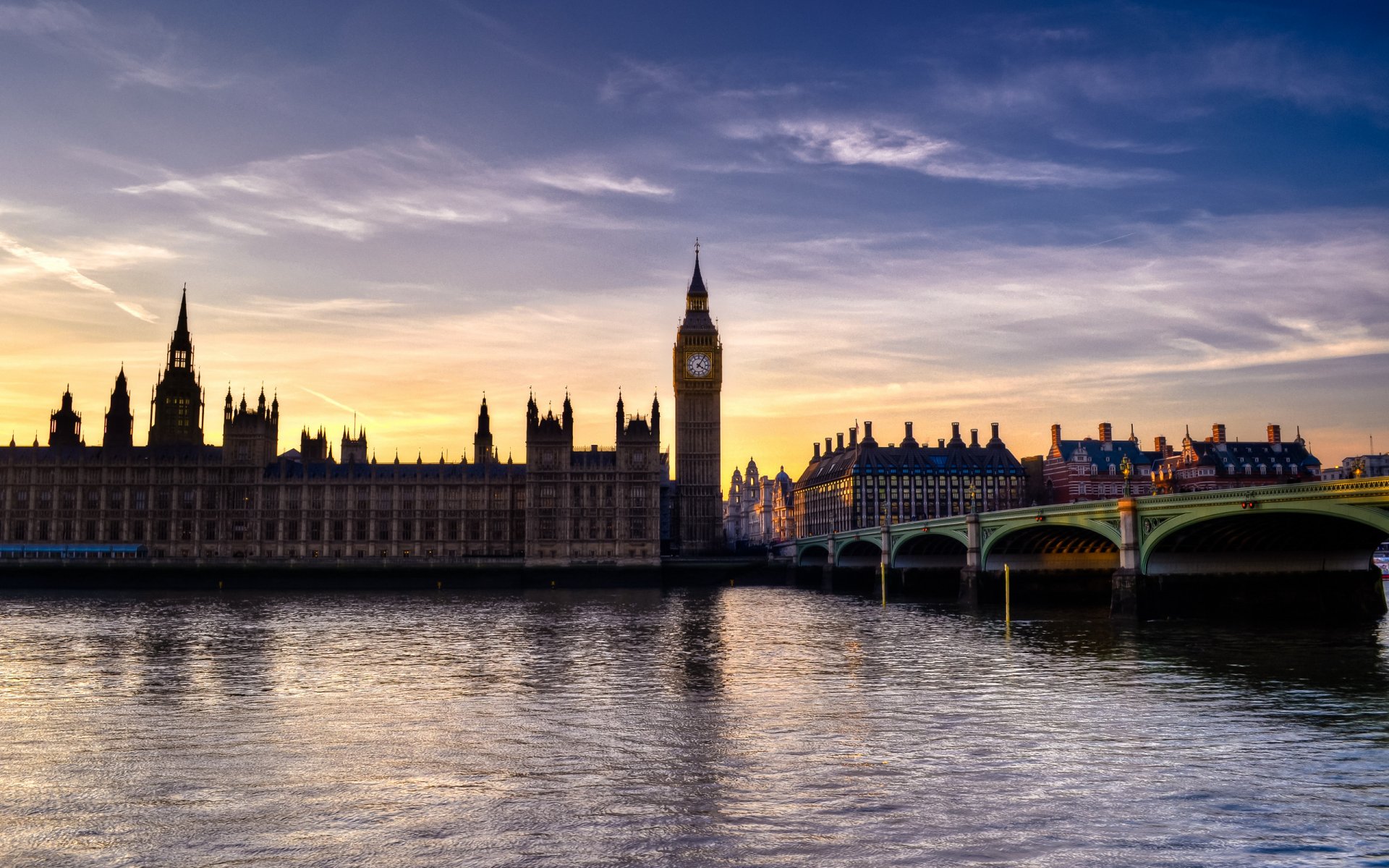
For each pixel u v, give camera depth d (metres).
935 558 177.50
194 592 188.88
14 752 42.56
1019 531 131.00
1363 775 38.47
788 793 35.69
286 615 125.69
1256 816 33.09
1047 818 32.72
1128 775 38.47
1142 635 90.62
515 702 55.28
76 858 28.94
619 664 72.88
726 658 76.38
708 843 30.19
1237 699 55.91
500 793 35.69
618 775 38.38
